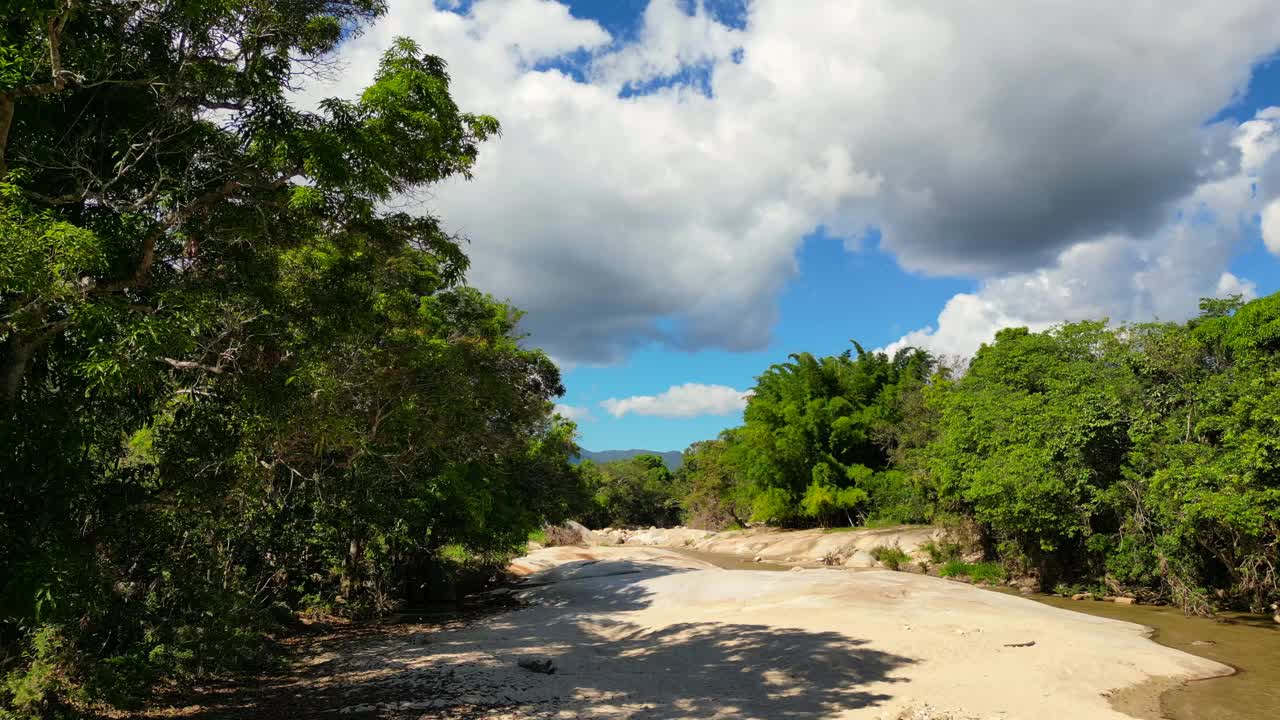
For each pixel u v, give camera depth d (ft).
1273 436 61.26
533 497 100.68
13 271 20.25
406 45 39.06
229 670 44.60
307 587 72.59
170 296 28.02
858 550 126.52
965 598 63.21
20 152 26.94
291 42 33.30
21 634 34.14
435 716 34.35
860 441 164.96
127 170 28.40
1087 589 82.79
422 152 39.09
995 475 84.38
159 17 30.01
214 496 39.06
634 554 130.52
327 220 37.37
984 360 107.96
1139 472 74.74
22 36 25.38
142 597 42.50
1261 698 38.32
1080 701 36.65
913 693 37.45
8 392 25.54
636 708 35.37
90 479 29.53
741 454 183.93
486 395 70.90
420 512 73.82
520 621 65.92
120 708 35.58
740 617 58.90
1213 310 88.02
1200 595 67.82
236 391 35.06
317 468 64.80
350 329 41.47
